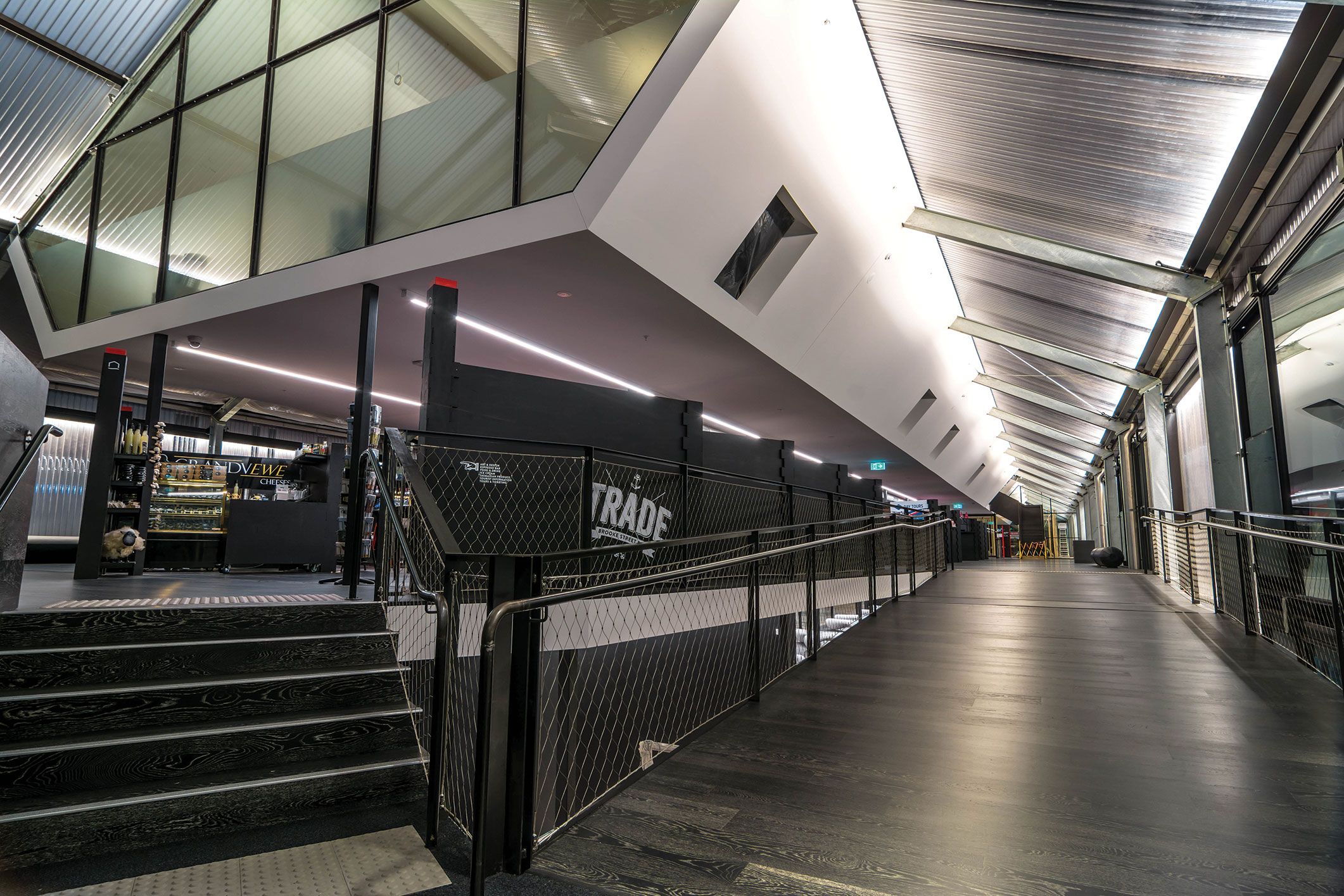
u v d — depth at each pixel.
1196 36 4.77
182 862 2.22
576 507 6.02
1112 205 7.13
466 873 2.14
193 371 9.80
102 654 2.91
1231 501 6.93
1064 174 7.00
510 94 6.30
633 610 5.53
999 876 1.95
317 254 7.05
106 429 7.09
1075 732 3.18
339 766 2.74
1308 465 5.64
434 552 5.11
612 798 2.53
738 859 2.09
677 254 6.62
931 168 8.29
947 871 1.99
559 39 6.11
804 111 6.69
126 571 7.36
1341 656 3.86
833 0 6.20
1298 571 5.34
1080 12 5.06
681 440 7.09
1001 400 18.69
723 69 5.65
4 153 8.81
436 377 5.84
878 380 12.09
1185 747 2.95
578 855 2.14
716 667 6.32
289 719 2.89
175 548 8.17
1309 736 3.07
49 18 8.20
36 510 11.15
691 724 6.17
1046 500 40.94
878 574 8.84
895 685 4.07
